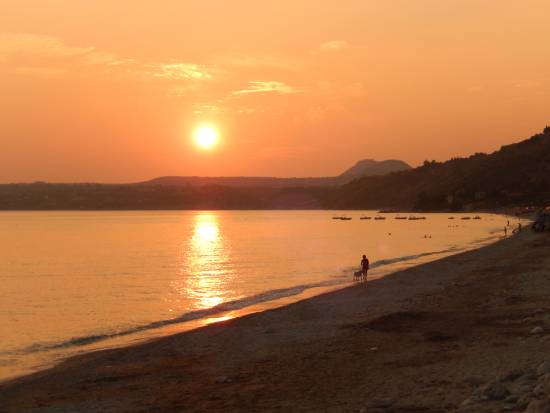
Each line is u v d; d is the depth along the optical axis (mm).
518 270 37594
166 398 12945
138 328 26750
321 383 13109
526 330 17219
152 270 56969
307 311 26328
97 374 16500
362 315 24188
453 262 47719
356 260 64062
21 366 19094
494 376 11961
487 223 165375
